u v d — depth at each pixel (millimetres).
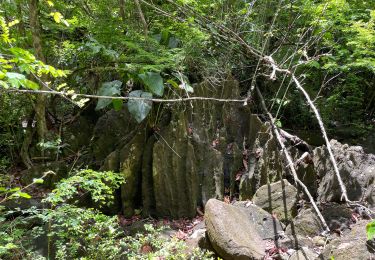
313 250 2996
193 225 3652
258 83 4805
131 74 3912
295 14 4746
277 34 4797
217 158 3941
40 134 4246
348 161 3676
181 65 3900
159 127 3971
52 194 2637
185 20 4035
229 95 4230
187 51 3896
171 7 4414
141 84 4219
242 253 2844
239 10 4703
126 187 3830
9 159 4508
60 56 4379
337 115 5227
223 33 4301
